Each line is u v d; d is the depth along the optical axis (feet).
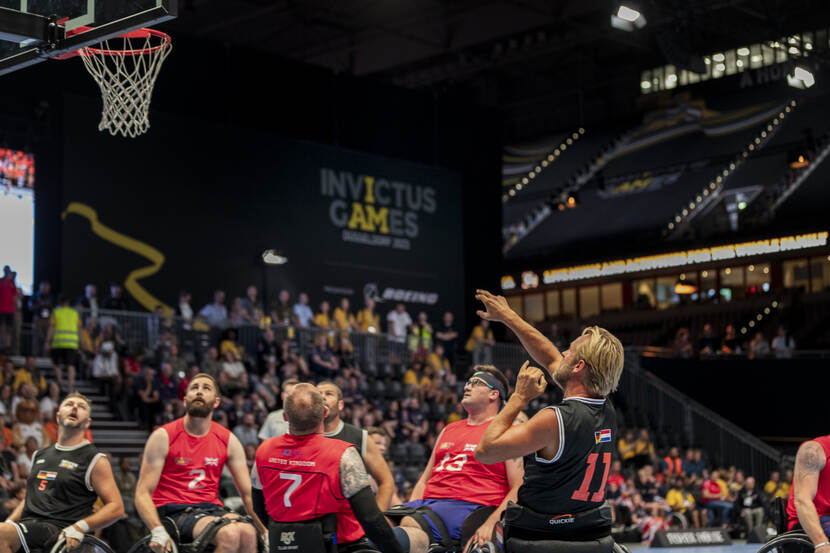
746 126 115.55
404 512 21.99
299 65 82.94
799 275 114.11
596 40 116.47
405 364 77.82
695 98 121.60
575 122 131.34
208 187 76.48
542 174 127.54
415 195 88.94
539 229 124.98
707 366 93.97
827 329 105.29
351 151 84.99
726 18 99.35
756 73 118.01
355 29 101.40
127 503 45.96
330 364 67.46
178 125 75.15
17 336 59.67
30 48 27.12
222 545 23.57
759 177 110.93
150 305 72.54
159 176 73.87
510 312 18.38
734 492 71.00
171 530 23.98
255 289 74.08
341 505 19.34
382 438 29.53
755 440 83.97
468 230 93.35
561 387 16.98
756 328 109.81
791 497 23.47
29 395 49.83
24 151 68.33
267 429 33.01
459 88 124.67
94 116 70.90
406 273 87.40
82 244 69.51
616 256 115.44
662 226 113.60
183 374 58.49
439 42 103.55
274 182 80.12
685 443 87.25
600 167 123.13
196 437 25.05
